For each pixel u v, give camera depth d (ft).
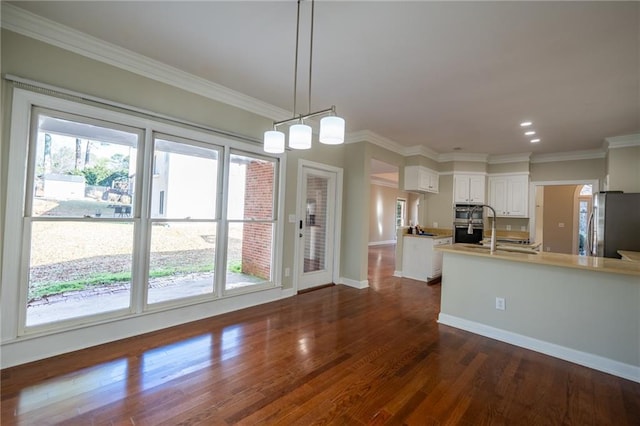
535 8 6.24
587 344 8.16
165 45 8.24
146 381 6.77
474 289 10.27
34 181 7.52
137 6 6.65
